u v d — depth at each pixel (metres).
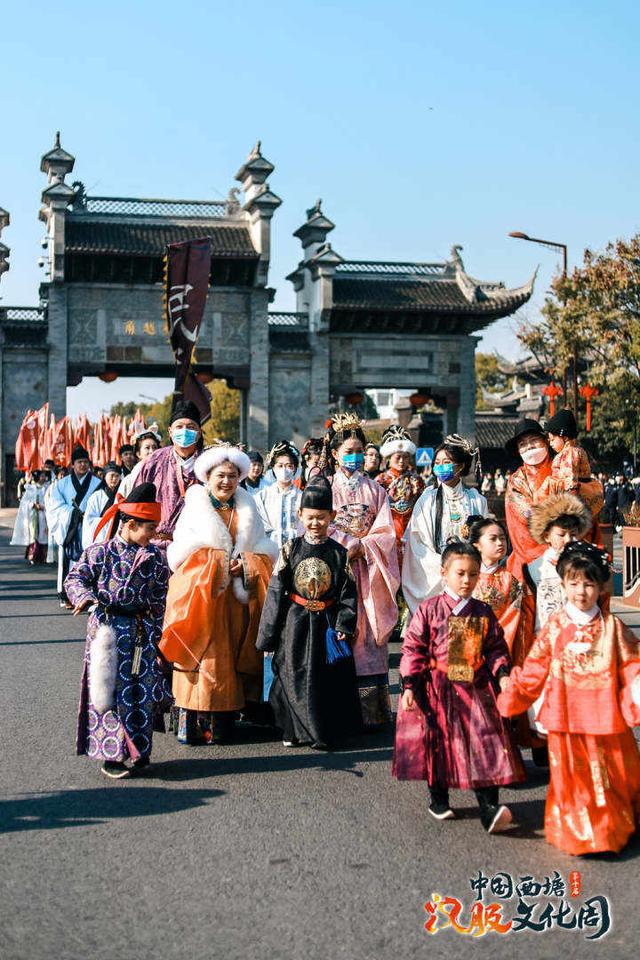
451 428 54.19
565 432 8.41
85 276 49.16
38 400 48.94
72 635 13.37
